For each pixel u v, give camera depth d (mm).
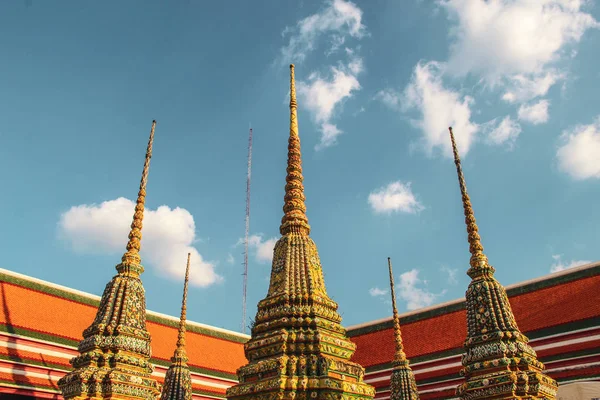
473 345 14516
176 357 20984
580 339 26969
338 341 12906
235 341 39281
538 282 31547
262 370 12305
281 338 12523
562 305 29203
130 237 16922
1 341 25250
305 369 12062
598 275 29234
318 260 14641
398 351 22859
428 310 36375
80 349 15109
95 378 13953
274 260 14695
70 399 14000
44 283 29547
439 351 32906
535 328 29094
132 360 14867
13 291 27875
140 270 16641
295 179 15664
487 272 15438
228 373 35969
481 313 14828
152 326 34875
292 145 16188
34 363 25656
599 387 21500
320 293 13867
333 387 11695
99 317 15477
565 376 26359
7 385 24000
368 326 39125
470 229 16250
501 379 13352
